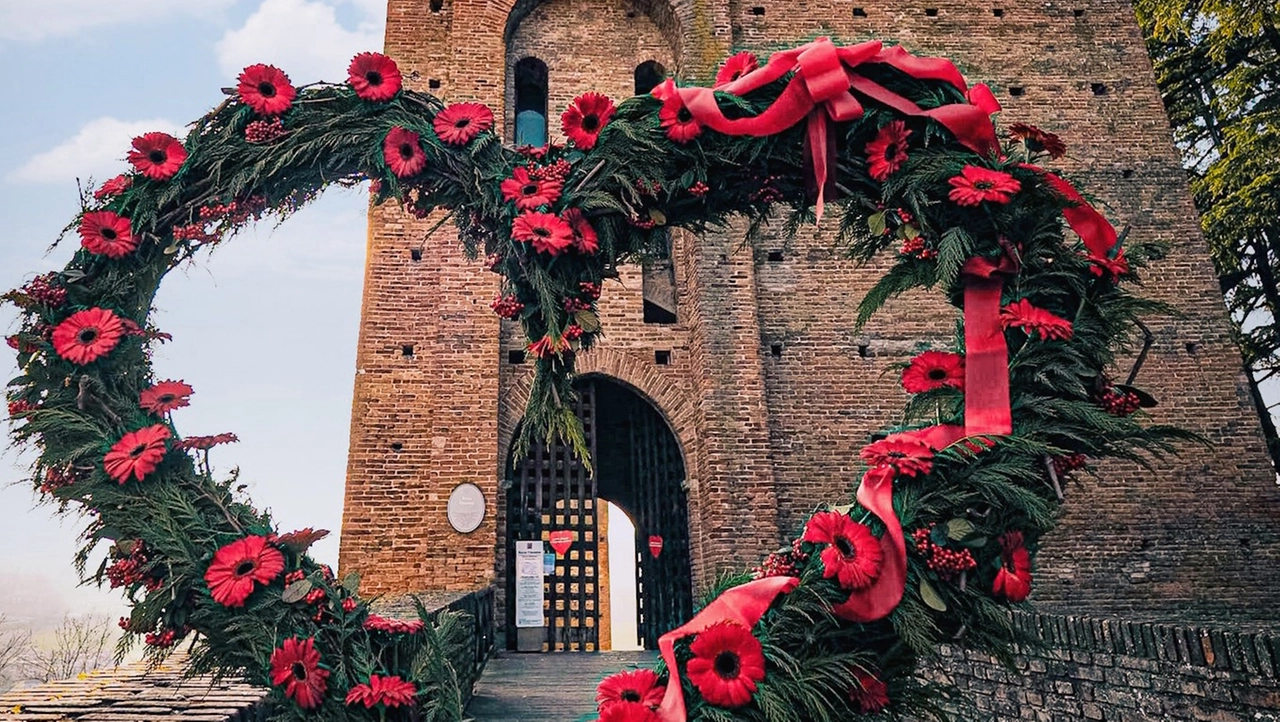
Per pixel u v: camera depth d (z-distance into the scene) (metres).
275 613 2.08
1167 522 8.96
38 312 2.27
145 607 2.01
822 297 9.59
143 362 2.34
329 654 2.09
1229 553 8.89
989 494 1.84
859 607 1.76
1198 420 9.34
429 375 8.78
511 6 10.17
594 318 2.28
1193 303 9.81
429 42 10.24
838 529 1.83
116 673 3.07
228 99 2.45
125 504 2.10
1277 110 11.38
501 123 9.67
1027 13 11.00
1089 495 9.00
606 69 10.48
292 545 2.17
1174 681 3.92
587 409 9.66
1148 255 2.18
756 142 2.19
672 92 2.24
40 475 2.14
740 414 8.92
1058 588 8.67
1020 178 2.15
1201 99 13.74
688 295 9.59
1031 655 4.63
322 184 2.48
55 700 2.62
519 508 9.34
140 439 2.13
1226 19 11.79
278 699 2.04
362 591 8.01
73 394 2.20
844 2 10.74
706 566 8.64
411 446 8.55
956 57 10.68
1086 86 10.76
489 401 8.77
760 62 2.43
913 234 2.15
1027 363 1.99
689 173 2.21
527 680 6.33
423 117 2.43
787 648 1.78
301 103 2.44
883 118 2.16
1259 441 9.29
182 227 2.38
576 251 2.26
